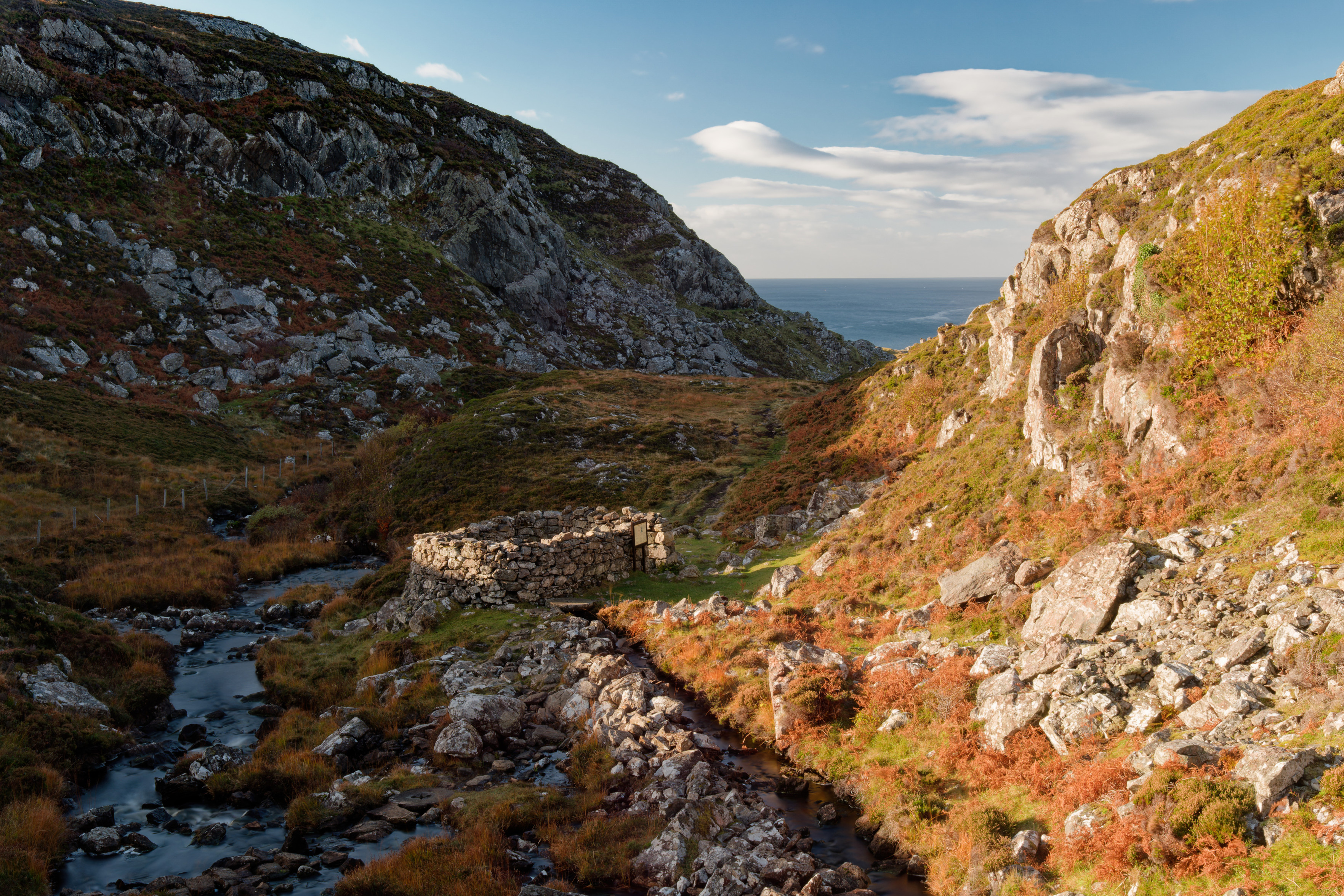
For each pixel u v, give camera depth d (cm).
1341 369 1559
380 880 1300
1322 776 952
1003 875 1124
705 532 3800
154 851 1485
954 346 4228
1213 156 2505
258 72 10581
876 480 3522
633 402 7112
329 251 9500
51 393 5766
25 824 1458
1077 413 2236
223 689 2433
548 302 11506
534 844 1442
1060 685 1405
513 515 4119
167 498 4906
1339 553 1323
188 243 8350
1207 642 1330
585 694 2017
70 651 2330
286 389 7325
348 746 1872
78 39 9112
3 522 4000
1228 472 1691
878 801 1443
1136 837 1035
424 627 2598
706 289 15062
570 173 16375
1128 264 2356
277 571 4109
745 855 1321
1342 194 1783
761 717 1823
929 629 1944
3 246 6975
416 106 13425
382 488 5309
